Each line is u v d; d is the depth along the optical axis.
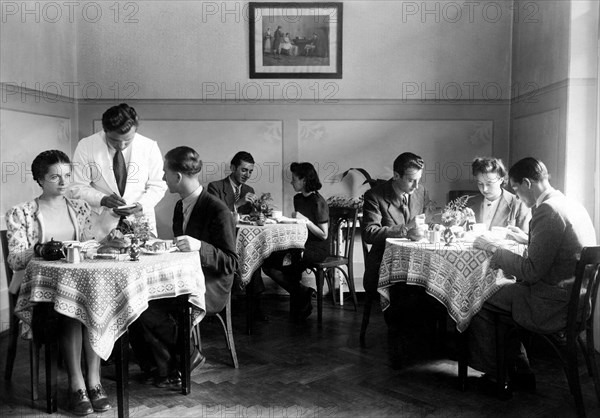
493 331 3.44
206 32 6.11
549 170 5.06
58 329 3.17
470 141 6.19
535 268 3.11
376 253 4.28
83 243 3.27
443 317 4.21
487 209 4.33
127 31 6.10
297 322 5.11
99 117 6.14
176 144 6.18
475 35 6.12
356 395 3.41
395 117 6.19
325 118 6.18
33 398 3.31
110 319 2.89
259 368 3.87
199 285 3.28
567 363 3.05
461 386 3.48
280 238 4.79
